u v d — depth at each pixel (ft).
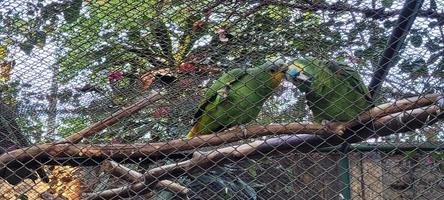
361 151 9.10
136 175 9.74
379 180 8.95
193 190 9.87
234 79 8.94
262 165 9.33
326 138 8.82
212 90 9.12
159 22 7.68
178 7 7.61
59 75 8.45
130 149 9.09
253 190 9.48
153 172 9.38
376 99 8.59
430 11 7.39
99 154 9.07
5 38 7.84
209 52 8.12
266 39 7.81
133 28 7.74
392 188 8.91
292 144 8.89
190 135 9.79
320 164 9.02
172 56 8.15
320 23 7.63
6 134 9.04
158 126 9.49
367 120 8.66
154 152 9.09
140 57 8.23
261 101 9.09
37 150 8.89
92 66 8.34
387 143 8.91
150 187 9.80
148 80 8.65
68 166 9.49
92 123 9.30
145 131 9.45
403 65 7.84
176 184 9.93
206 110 9.31
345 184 8.99
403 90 8.17
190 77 8.61
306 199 9.08
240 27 7.72
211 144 9.07
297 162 9.02
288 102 9.26
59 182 10.01
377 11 7.48
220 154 9.05
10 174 9.18
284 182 9.21
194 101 9.30
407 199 8.81
